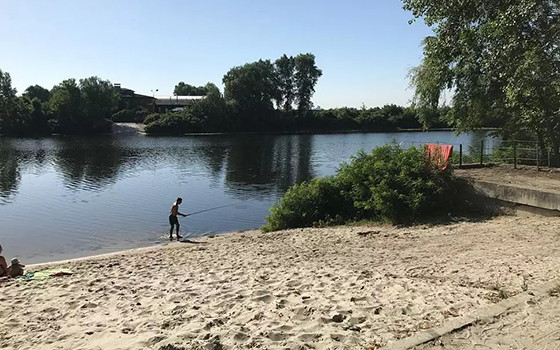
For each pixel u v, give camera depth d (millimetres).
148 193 27078
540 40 11492
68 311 6941
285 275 8602
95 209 22312
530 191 12297
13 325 6312
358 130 103125
